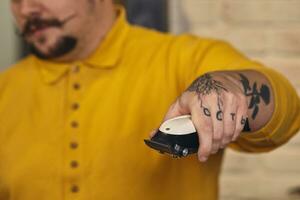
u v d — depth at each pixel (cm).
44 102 100
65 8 96
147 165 93
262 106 74
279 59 137
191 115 64
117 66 99
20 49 145
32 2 96
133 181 93
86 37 99
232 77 73
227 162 140
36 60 105
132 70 98
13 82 105
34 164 96
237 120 67
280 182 139
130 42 102
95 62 99
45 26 97
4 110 102
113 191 93
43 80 101
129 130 94
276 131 77
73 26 97
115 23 103
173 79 96
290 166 138
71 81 99
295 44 137
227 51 94
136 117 95
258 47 138
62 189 95
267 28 137
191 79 93
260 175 139
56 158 96
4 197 98
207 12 139
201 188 96
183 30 140
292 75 137
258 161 139
